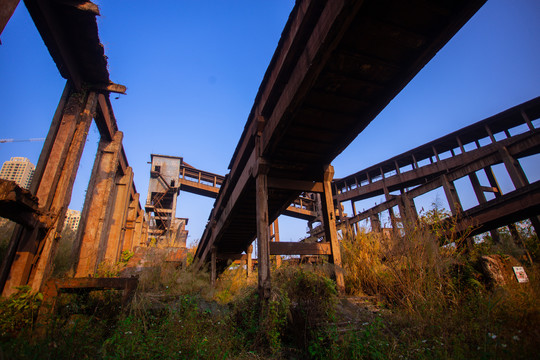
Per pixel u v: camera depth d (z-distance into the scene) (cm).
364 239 839
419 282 597
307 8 518
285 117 637
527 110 1756
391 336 458
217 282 1402
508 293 477
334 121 698
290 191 949
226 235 1409
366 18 459
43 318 495
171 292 946
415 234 717
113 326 554
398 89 584
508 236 1030
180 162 3011
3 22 499
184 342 479
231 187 1127
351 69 554
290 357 494
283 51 650
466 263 629
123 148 1549
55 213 749
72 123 872
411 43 507
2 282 638
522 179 1170
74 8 759
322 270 750
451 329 443
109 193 1283
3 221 916
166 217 2734
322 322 508
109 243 1493
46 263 707
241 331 588
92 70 942
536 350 328
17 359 338
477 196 1400
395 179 2464
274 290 631
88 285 584
